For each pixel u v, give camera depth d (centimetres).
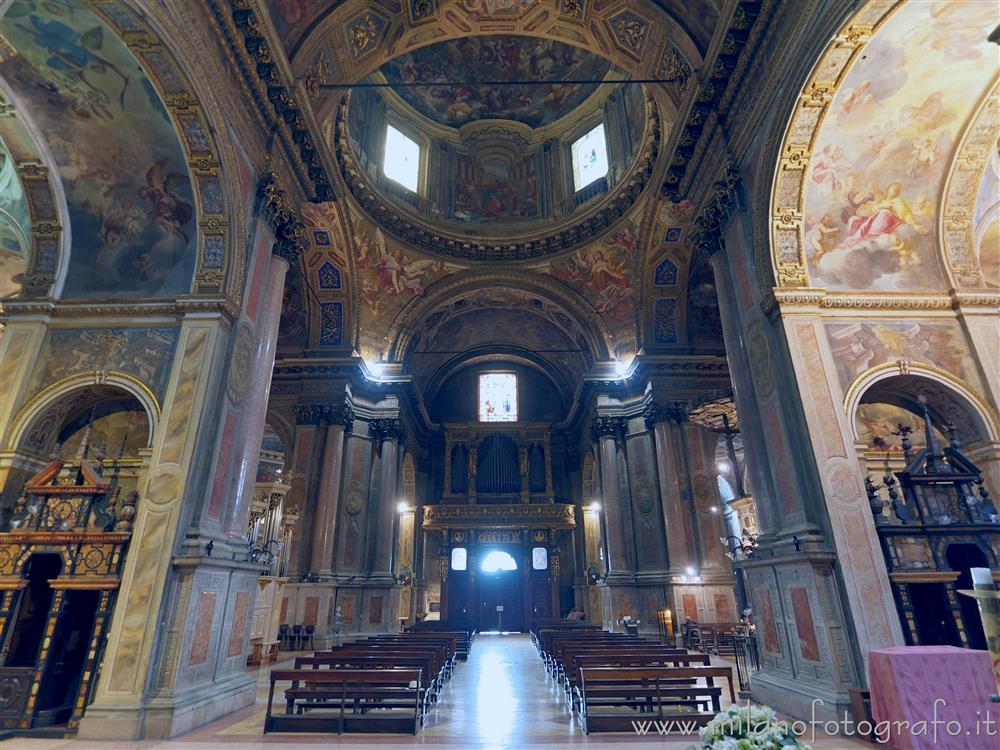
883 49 652
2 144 748
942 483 697
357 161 1558
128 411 796
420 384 2392
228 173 757
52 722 597
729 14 770
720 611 1425
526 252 1822
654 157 1478
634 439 1712
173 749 519
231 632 715
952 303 787
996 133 756
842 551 621
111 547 639
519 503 2312
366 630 1544
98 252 797
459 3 1017
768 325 777
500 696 813
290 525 1398
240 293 785
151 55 640
